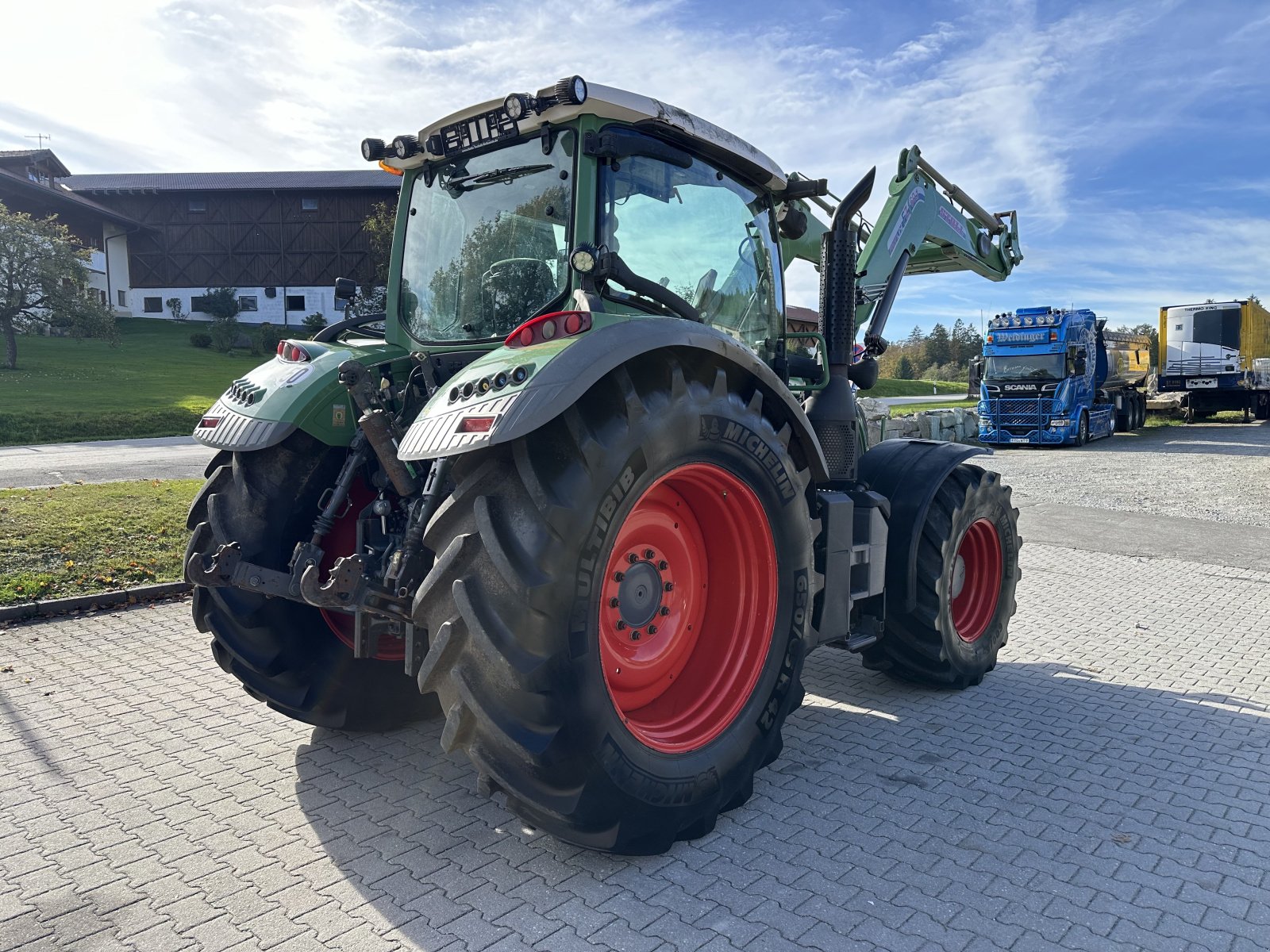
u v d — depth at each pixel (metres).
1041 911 2.42
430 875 2.58
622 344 2.55
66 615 5.43
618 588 2.88
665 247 3.30
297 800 3.08
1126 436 22.86
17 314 31.80
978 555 4.63
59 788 3.15
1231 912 2.43
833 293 4.00
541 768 2.41
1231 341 25.62
